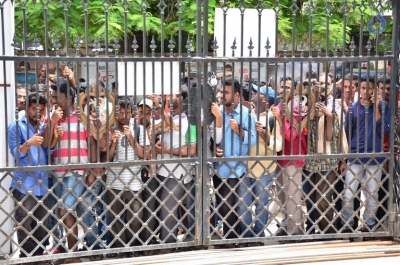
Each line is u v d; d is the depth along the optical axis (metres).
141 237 5.93
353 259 5.88
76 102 5.59
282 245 6.03
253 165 5.88
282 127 5.91
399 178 6.13
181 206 5.80
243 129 6.00
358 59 5.98
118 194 5.60
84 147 5.67
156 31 10.13
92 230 5.56
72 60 5.37
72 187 5.48
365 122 6.05
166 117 5.89
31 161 5.55
